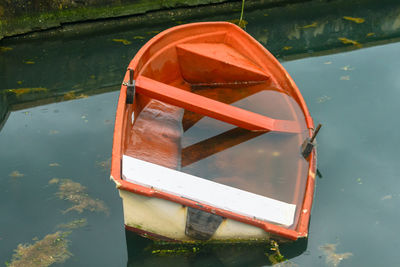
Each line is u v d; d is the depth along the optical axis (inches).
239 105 148.3
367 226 107.8
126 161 94.3
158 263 95.3
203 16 255.8
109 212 111.0
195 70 160.2
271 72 153.6
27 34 218.7
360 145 137.9
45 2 215.6
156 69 148.3
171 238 98.4
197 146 126.7
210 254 97.0
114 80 183.8
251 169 116.6
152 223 95.7
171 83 160.9
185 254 97.3
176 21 246.7
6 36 213.5
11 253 97.7
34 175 122.6
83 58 202.4
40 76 185.0
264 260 95.8
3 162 127.5
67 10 223.1
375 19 255.4
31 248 99.1
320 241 103.0
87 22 231.8
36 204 112.3
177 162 118.8
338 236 104.7
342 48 211.0
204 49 159.2
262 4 276.2
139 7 240.2
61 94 170.2
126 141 111.1
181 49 155.9
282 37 230.7
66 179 121.3
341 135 142.4
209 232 93.4
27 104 161.9
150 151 117.6
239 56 162.1
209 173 115.8
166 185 92.3
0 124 147.3
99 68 193.9
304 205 99.7
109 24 237.3
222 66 153.9
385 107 156.9
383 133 143.2
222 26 168.9
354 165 129.3
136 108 130.3
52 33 224.1
